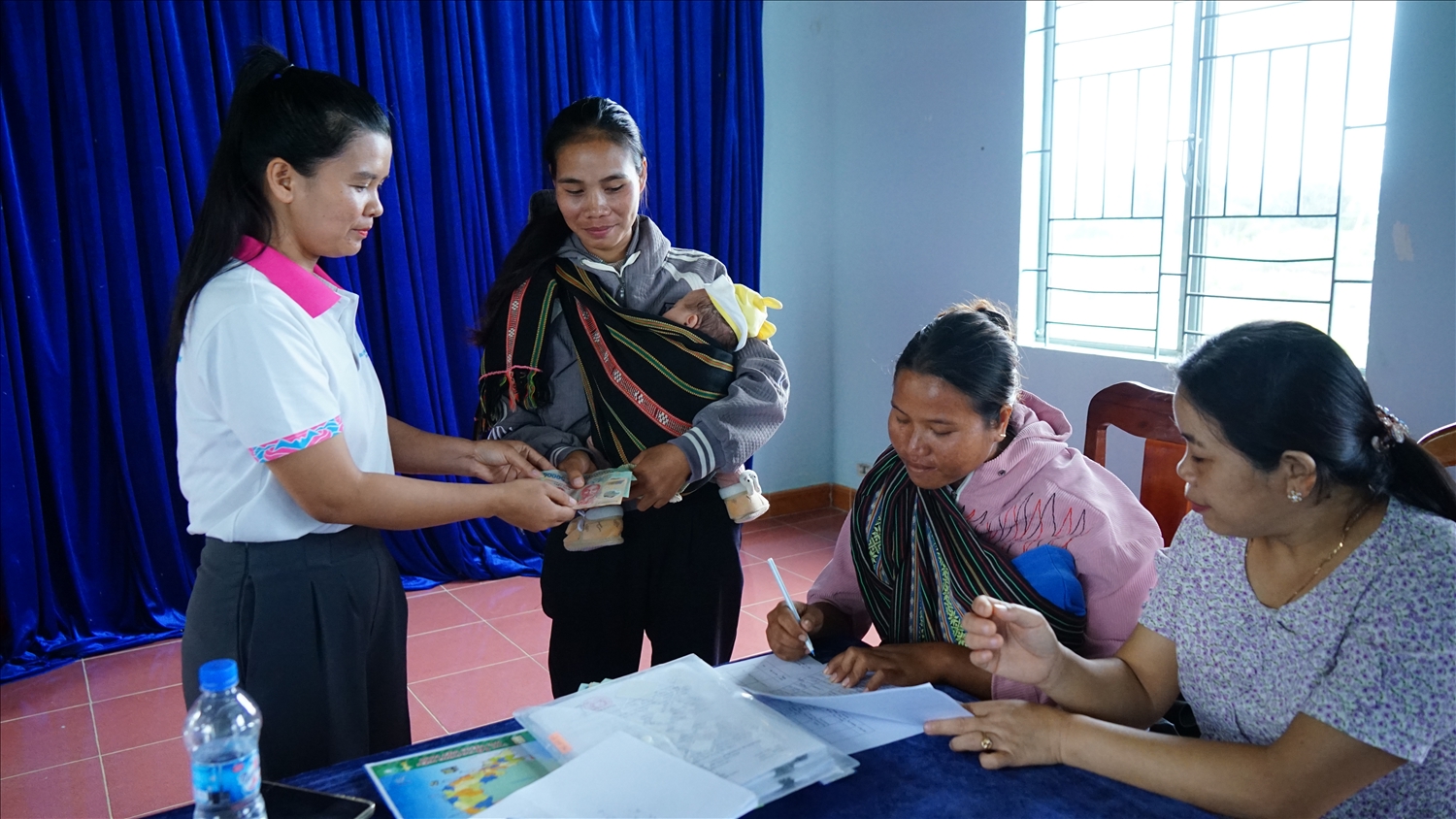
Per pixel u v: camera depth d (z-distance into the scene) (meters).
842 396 4.47
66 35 2.83
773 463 4.42
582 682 1.81
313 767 1.40
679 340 1.67
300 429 1.25
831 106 4.31
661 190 3.85
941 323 1.31
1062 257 3.51
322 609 1.36
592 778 1.01
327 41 3.21
